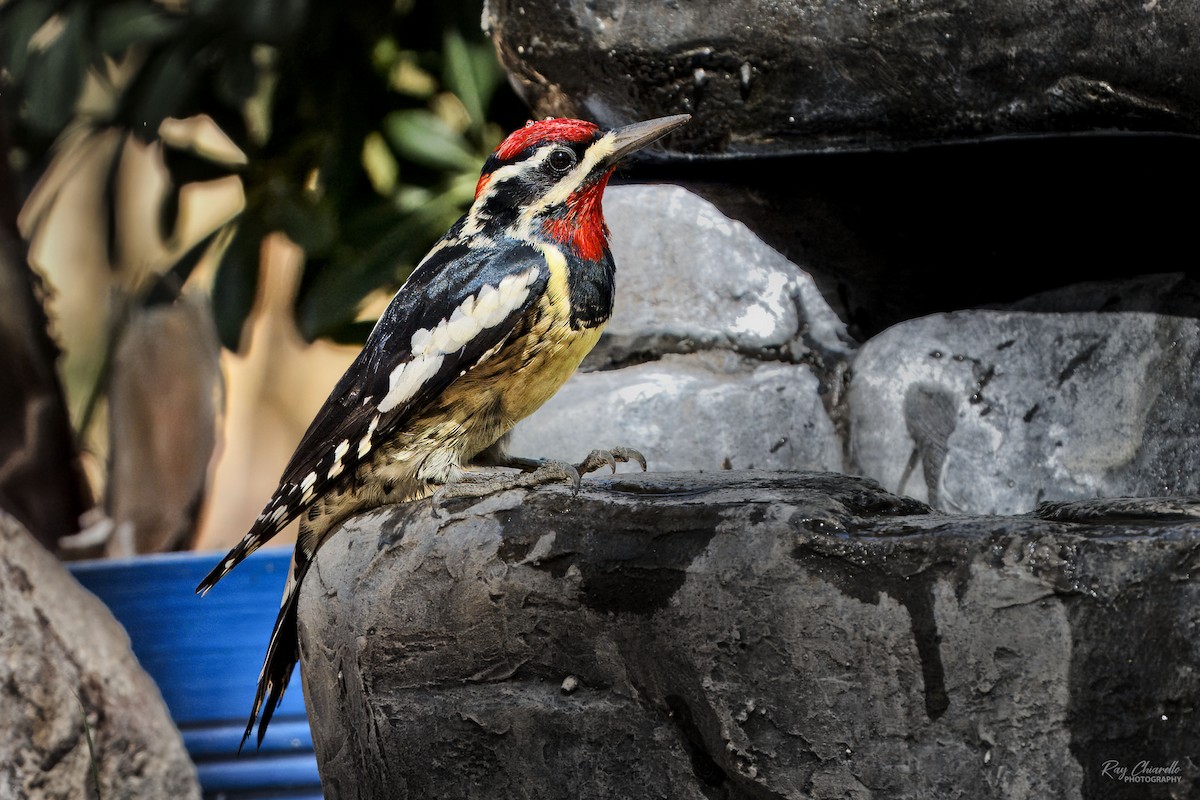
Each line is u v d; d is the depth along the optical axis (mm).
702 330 7004
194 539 12039
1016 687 4055
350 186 9398
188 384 11789
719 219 7145
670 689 4473
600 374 6996
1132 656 3947
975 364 6680
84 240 17297
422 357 5527
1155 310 6465
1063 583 4008
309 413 17938
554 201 5660
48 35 11328
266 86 9883
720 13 6129
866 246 7051
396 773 4941
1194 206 6309
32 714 6492
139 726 7027
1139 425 6414
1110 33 5391
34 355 11188
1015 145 6219
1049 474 6512
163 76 9375
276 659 5844
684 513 4492
